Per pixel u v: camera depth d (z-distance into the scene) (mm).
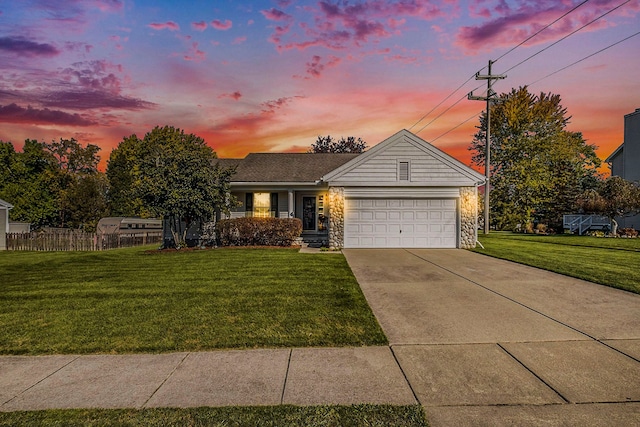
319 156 21344
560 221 28000
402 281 9070
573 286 8398
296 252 14477
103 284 8836
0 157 42406
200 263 11742
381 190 15820
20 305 7066
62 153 49594
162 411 3445
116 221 34875
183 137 47906
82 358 4719
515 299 7379
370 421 3295
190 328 5730
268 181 18016
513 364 4469
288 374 4219
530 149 32875
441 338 5344
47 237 21703
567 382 4004
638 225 24469
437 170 15812
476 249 15164
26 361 4641
